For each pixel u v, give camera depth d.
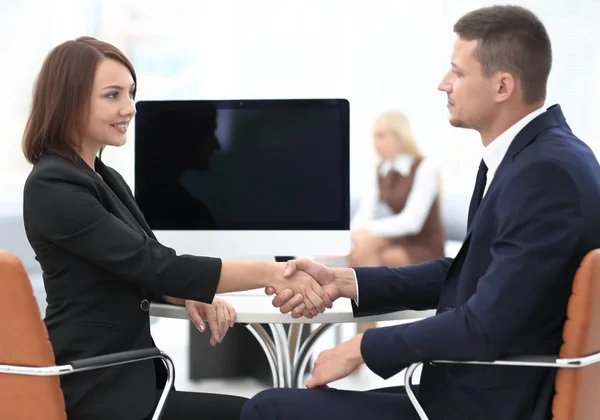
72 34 5.93
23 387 1.82
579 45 5.76
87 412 2.00
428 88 6.23
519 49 1.90
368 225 4.58
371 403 1.97
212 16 6.12
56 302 2.09
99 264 2.05
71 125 2.13
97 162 2.33
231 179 2.81
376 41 6.23
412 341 1.81
